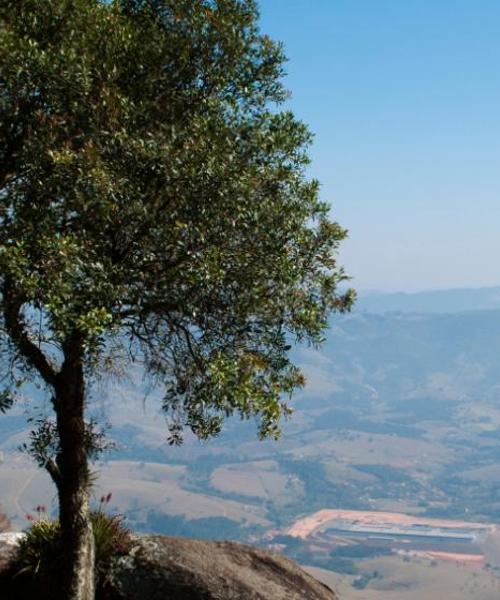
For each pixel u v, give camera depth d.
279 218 9.79
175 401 11.11
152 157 8.95
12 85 8.88
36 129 9.16
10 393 10.63
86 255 8.88
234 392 9.45
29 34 9.48
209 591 11.43
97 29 9.58
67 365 10.70
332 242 10.55
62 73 8.79
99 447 11.51
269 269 9.75
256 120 10.34
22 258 8.35
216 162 9.13
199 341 10.11
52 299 8.36
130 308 9.79
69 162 8.60
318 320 10.56
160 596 11.38
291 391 10.39
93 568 11.12
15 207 9.09
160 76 10.19
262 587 11.88
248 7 10.92
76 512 11.03
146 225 9.29
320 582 12.90
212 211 9.24
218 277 9.10
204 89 10.69
